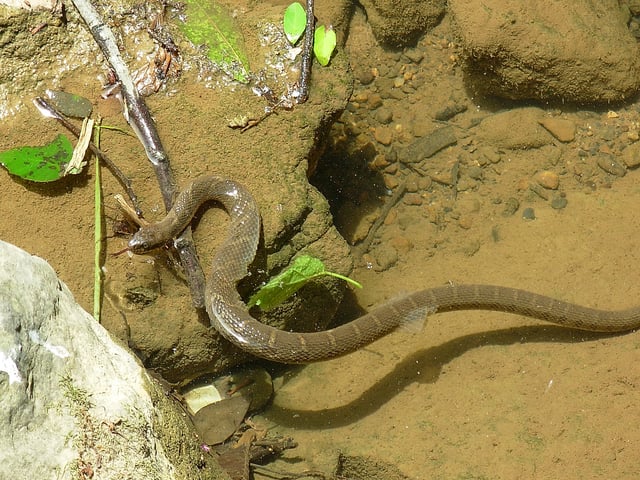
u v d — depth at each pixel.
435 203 2.30
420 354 2.15
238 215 2.08
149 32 2.13
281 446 2.10
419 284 2.22
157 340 2.08
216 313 2.04
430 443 2.09
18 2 2.10
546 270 2.21
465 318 2.18
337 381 2.14
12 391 1.85
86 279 2.07
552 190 2.29
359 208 2.29
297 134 2.13
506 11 2.29
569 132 2.32
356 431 2.11
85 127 2.09
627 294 2.18
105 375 1.91
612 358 2.13
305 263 2.06
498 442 2.08
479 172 2.31
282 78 2.14
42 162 2.07
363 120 2.36
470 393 2.12
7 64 2.10
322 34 2.15
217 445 2.10
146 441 1.90
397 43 2.40
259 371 2.15
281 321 2.12
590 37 2.30
